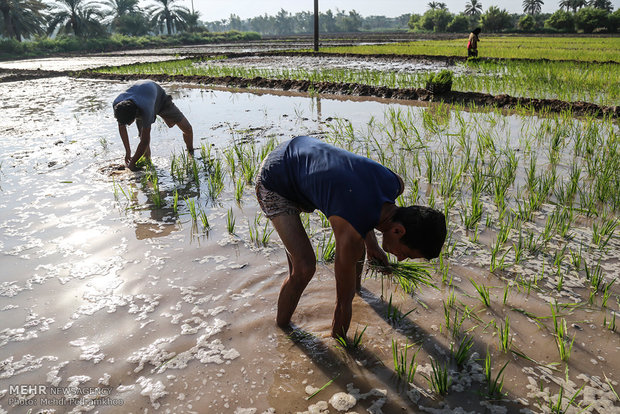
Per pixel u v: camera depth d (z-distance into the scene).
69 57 39.34
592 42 34.94
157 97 5.78
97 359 2.58
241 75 15.52
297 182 2.45
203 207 4.69
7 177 5.64
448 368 2.46
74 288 3.27
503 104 9.34
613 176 4.92
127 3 70.25
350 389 2.34
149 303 3.09
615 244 3.68
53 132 8.05
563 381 2.34
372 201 2.16
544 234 3.76
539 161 5.70
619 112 8.02
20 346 2.69
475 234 3.80
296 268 2.58
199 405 2.26
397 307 3.01
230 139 7.17
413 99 10.67
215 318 2.92
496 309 2.94
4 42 43.25
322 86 12.28
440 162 5.64
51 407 2.24
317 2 25.59
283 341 2.71
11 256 3.72
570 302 2.99
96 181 5.46
